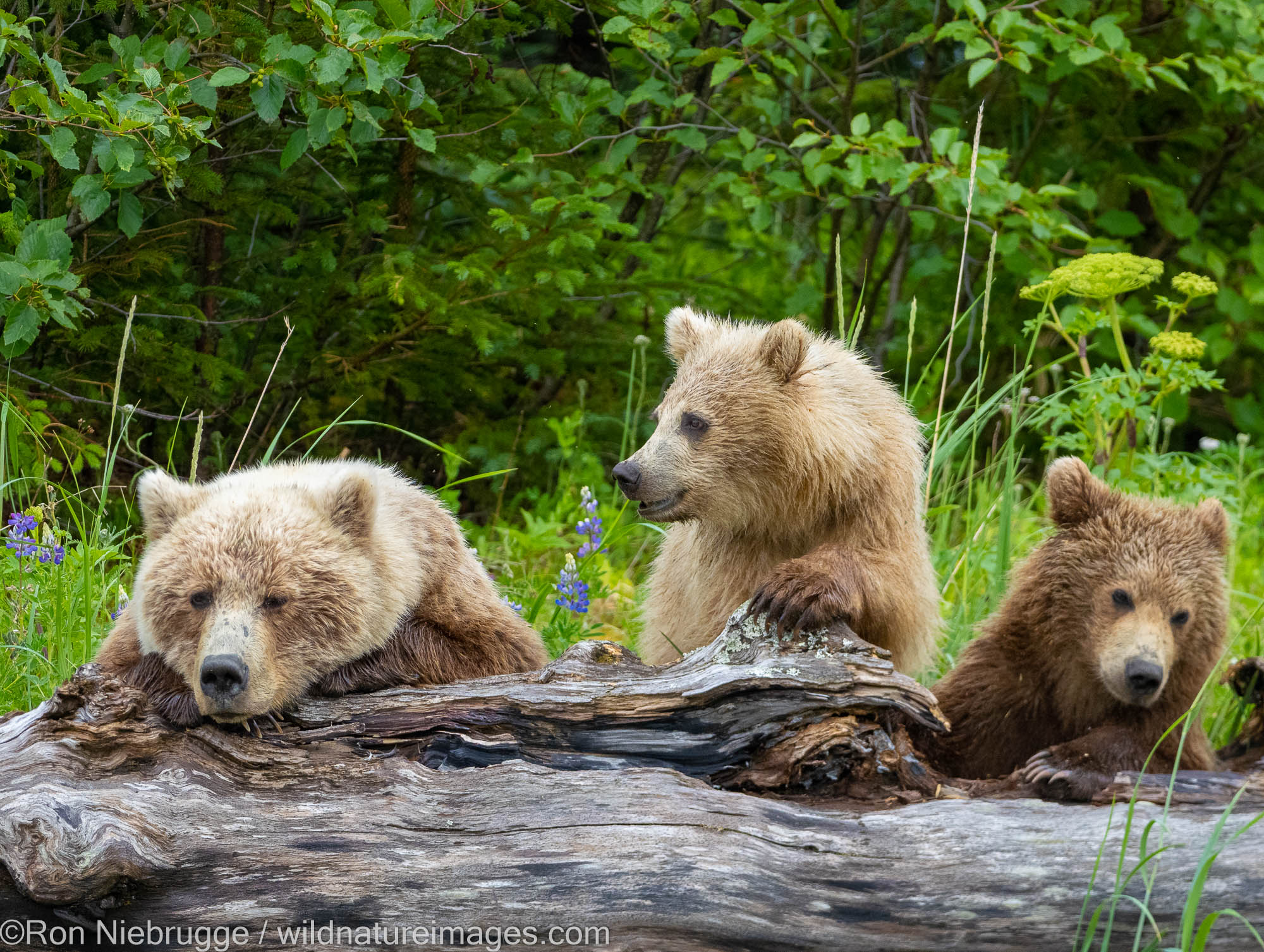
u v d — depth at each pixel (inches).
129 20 489.1
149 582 287.7
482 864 254.8
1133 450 499.8
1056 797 293.9
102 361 513.7
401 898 254.7
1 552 406.6
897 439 362.6
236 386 560.4
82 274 477.4
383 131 531.8
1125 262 482.3
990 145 790.5
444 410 612.7
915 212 636.7
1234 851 249.0
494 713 283.0
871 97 780.0
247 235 568.1
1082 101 778.2
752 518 360.2
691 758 282.7
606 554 525.0
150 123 386.0
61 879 241.0
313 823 258.2
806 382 360.8
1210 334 729.6
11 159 410.9
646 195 580.7
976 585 497.7
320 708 285.7
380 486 330.6
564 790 265.3
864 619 325.7
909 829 259.1
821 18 729.0
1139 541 337.7
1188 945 228.7
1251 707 373.7
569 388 650.8
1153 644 318.0
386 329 573.6
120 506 523.5
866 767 281.0
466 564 342.6
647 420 634.8
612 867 252.5
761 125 730.8
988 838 255.9
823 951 252.1
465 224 627.8
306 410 562.3
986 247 765.9
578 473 612.1
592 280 593.3
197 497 307.7
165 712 275.1
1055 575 346.0
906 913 250.2
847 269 837.8
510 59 673.6
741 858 253.1
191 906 252.8
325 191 567.2
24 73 452.8
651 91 581.3
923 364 775.1
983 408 467.2
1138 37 729.0
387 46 438.9
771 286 847.7
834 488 349.4
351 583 291.6
